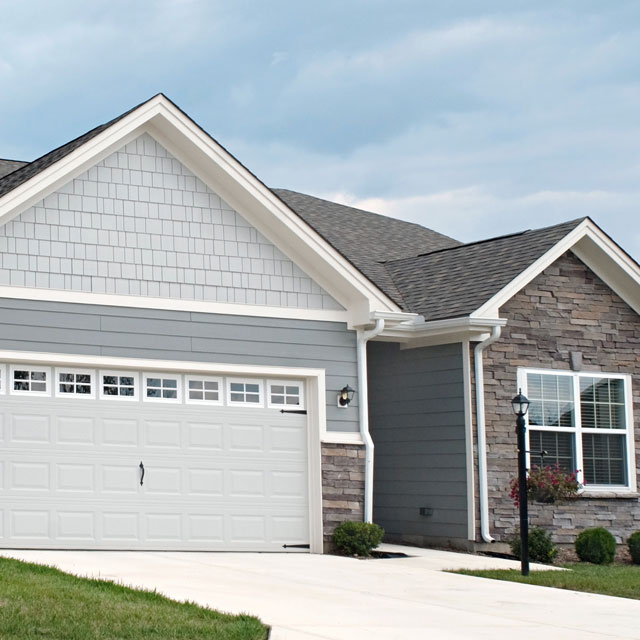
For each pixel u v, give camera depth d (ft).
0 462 48.98
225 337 54.44
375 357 65.36
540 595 43.75
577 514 62.69
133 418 52.19
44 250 50.37
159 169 53.83
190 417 53.57
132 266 52.49
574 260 65.31
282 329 56.08
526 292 63.10
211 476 53.78
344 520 56.34
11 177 54.34
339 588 42.83
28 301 49.67
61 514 49.93
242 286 55.31
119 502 51.31
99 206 52.01
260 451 55.21
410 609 38.96
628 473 65.10
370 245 75.25
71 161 50.52
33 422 49.85
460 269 65.36
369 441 57.26
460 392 60.23
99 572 41.73
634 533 60.49
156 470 52.39
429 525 61.11
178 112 53.21
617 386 65.72
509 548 59.41
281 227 55.83
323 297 57.67
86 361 50.72
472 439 59.47
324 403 56.65
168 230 53.67
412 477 62.39
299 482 56.03
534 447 61.82
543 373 62.85
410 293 64.95
